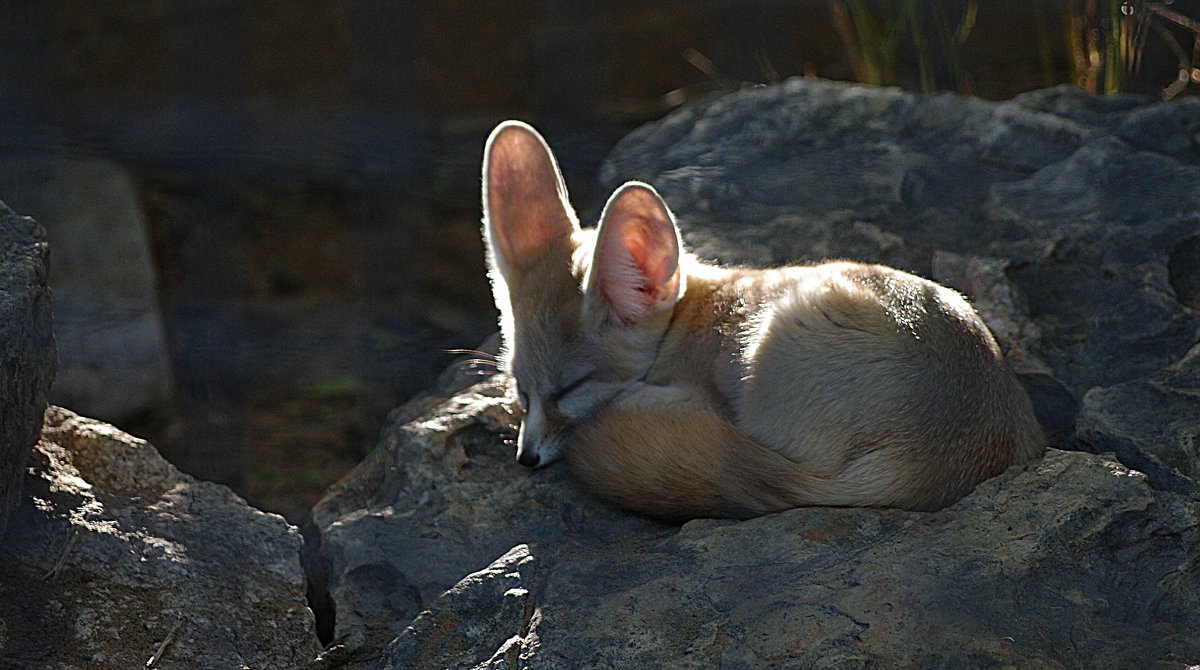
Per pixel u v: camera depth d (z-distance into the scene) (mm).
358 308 13109
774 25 14602
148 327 12141
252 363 12281
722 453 6586
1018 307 8141
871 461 6473
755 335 7207
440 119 15430
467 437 7621
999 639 5496
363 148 14117
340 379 11914
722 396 7395
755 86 12648
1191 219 8523
